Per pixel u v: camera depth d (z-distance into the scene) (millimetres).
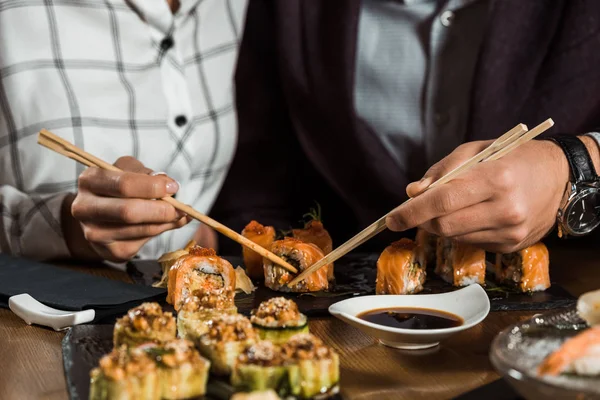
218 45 1117
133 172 835
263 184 1185
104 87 1043
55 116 1021
